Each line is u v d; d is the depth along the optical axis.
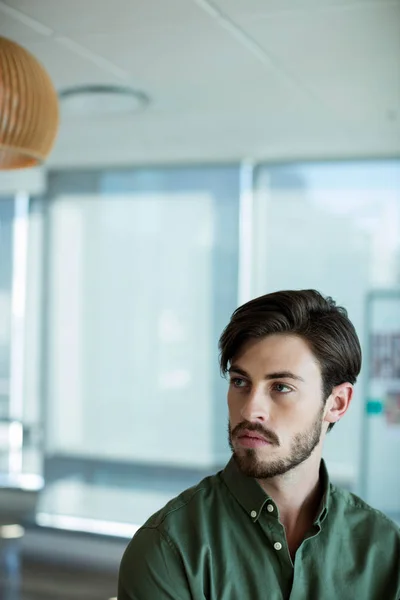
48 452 5.88
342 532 1.37
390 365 5.09
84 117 4.55
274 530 1.31
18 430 6.02
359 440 5.14
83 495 5.77
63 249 5.89
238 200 5.50
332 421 1.37
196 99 4.21
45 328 5.92
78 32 3.26
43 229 5.94
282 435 1.25
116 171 5.78
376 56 3.49
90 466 5.77
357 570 1.34
